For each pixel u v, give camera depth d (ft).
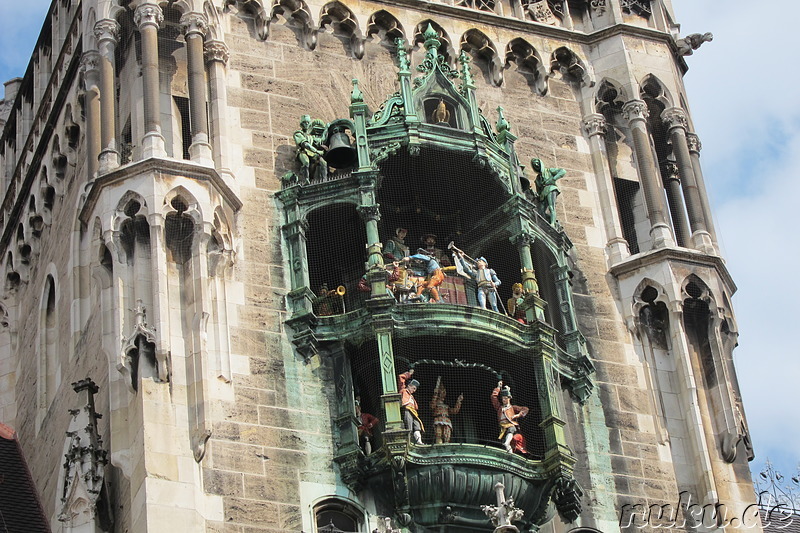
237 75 173.88
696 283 174.50
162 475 147.95
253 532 149.48
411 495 154.61
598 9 191.83
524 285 166.71
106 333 157.79
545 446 160.25
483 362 163.43
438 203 172.65
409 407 157.69
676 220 181.06
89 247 166.81
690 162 182.70
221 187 163.22
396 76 180.14
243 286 161.38
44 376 179.93
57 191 184.14
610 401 168.04
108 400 156.56
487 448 156.25
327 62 178.50
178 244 159.22
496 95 183.52
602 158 182.39
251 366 157.28
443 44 183.73
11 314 193.06
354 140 170.19
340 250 166.71
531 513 158.40
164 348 152.97
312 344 159.74
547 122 183.73
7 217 197.47
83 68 173.27
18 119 200.95
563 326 169.68
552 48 187.42
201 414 151.12
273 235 165.37
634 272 175.22
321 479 153.89
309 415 156.66
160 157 160.86
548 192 175.42
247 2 178.29
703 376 171.22
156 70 166.61
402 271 164.96
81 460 154.10
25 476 177.78
